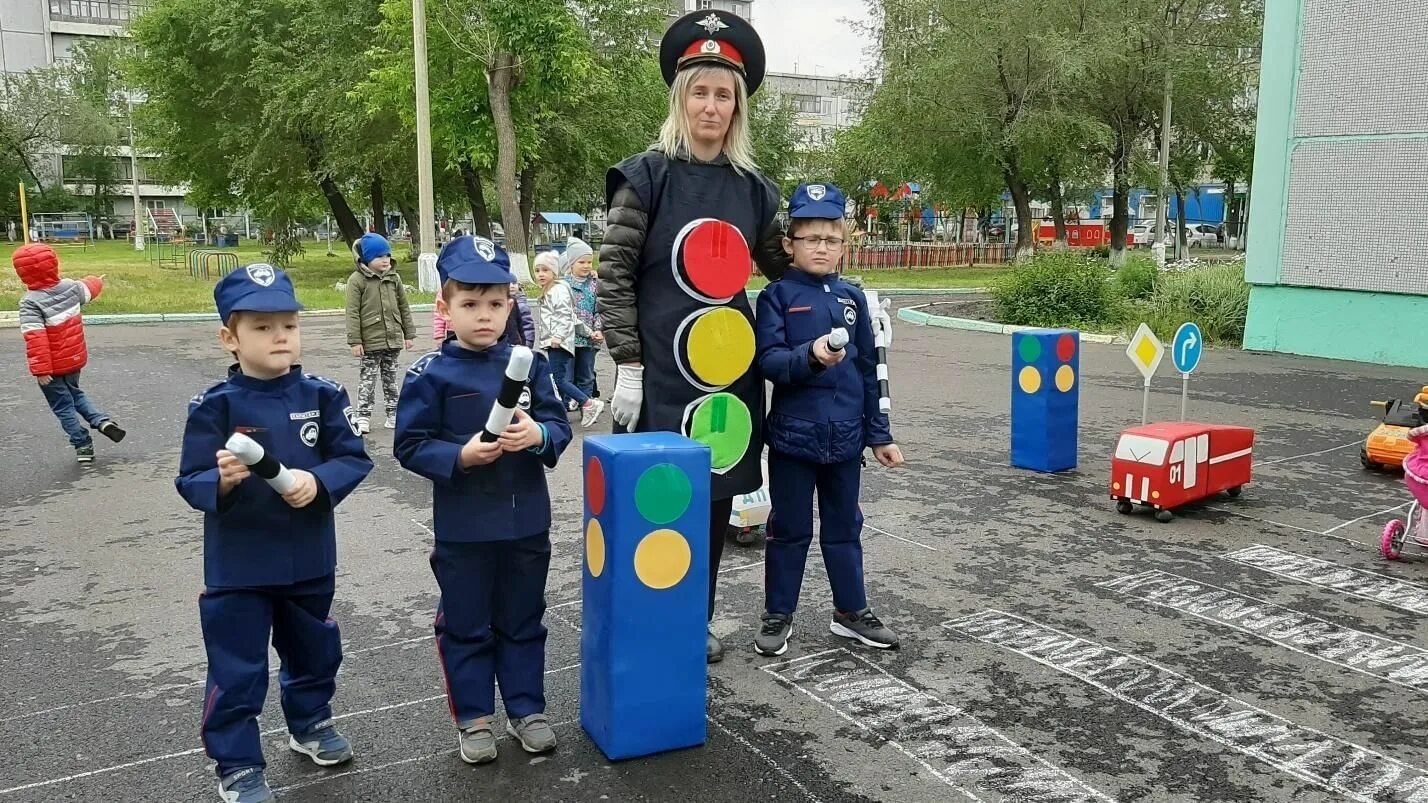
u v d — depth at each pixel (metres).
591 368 9.40
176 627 4.34
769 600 4.07
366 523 5.87
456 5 21.72
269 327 2.81
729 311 3.68
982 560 5.23
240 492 2.78
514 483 3.10
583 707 3.37
